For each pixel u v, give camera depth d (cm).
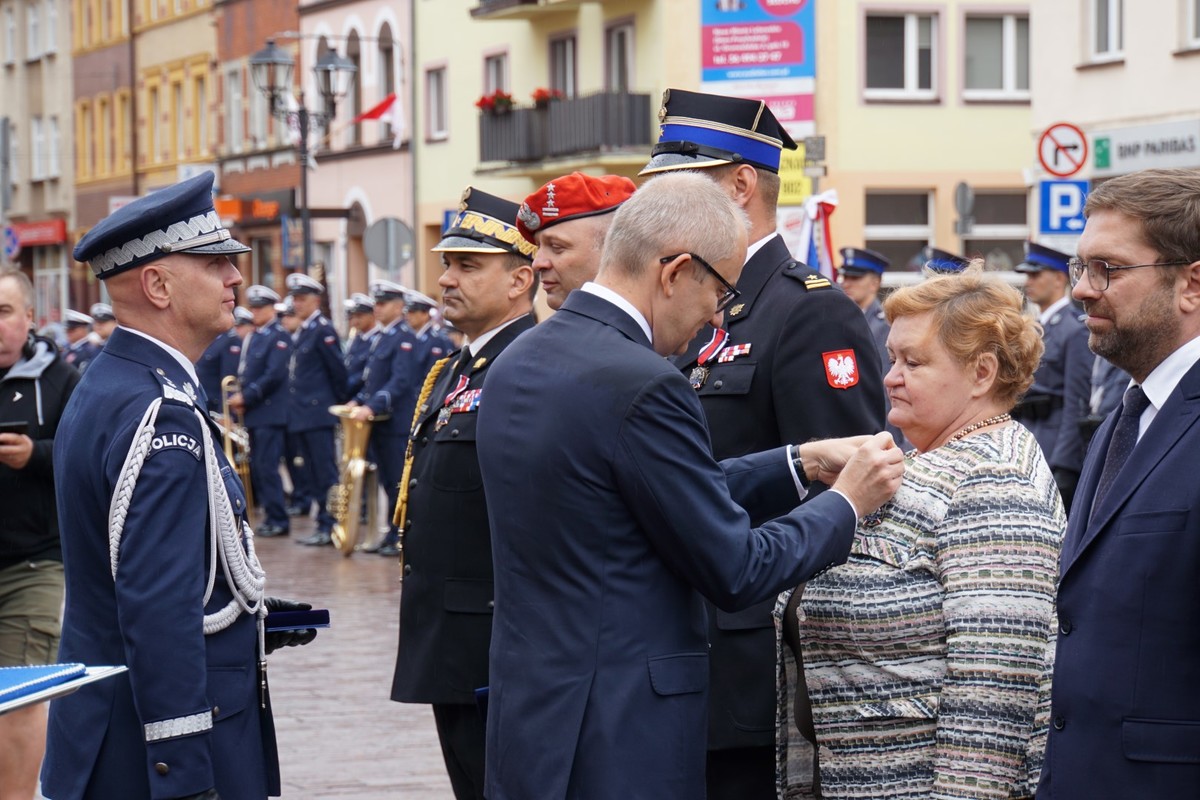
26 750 576
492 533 392
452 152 3628
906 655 389
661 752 373
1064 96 2380
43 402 700
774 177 499
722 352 493
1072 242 1645
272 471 1878
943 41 3075
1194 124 2112
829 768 398
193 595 423
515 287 578
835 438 460
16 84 6162
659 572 379
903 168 3080
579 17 3197
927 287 402
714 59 1756
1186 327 346
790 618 411
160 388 436
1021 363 399
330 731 879
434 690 539
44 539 693
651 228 386
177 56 4959
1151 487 338
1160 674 333
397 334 1703
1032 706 375
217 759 437
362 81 3947
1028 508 382
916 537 390
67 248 5856
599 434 372
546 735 371
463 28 3569
